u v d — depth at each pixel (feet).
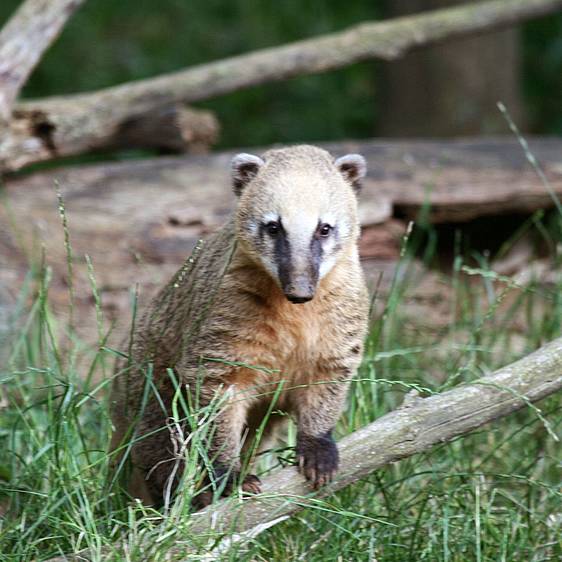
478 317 39.04
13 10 69.82
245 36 72.54
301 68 46.65
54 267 39.55
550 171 45.88
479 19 48.65
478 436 31.32
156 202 42.57
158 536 22.48
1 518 26.09
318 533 25.80
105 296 39.19
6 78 40.98
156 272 40.34
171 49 72.02
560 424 30.86
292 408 26.94
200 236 41.47
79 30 71.00
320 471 24.52
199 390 25.08
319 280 24.52
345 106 70.44
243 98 70.18
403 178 44.52
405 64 64.23
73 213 41.88
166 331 27.09
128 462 27.35
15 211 41.50
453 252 47.52
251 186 25.85
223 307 25.11
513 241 44.96
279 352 25.41
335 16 73.20
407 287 39.52
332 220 25.00
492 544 25.96
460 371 29.14
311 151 26.66
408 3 63.26
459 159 46.21
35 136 42.57
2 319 36.60
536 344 34.78
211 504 24.13
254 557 24.70
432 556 25.31
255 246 24.73
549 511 27.63
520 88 67.97
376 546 25.41
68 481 25.34
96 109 43.68
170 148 47.55
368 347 30.76
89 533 23.25
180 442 24.79
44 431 28.30
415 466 28.19
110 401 29.37
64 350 35.45
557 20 72.59
